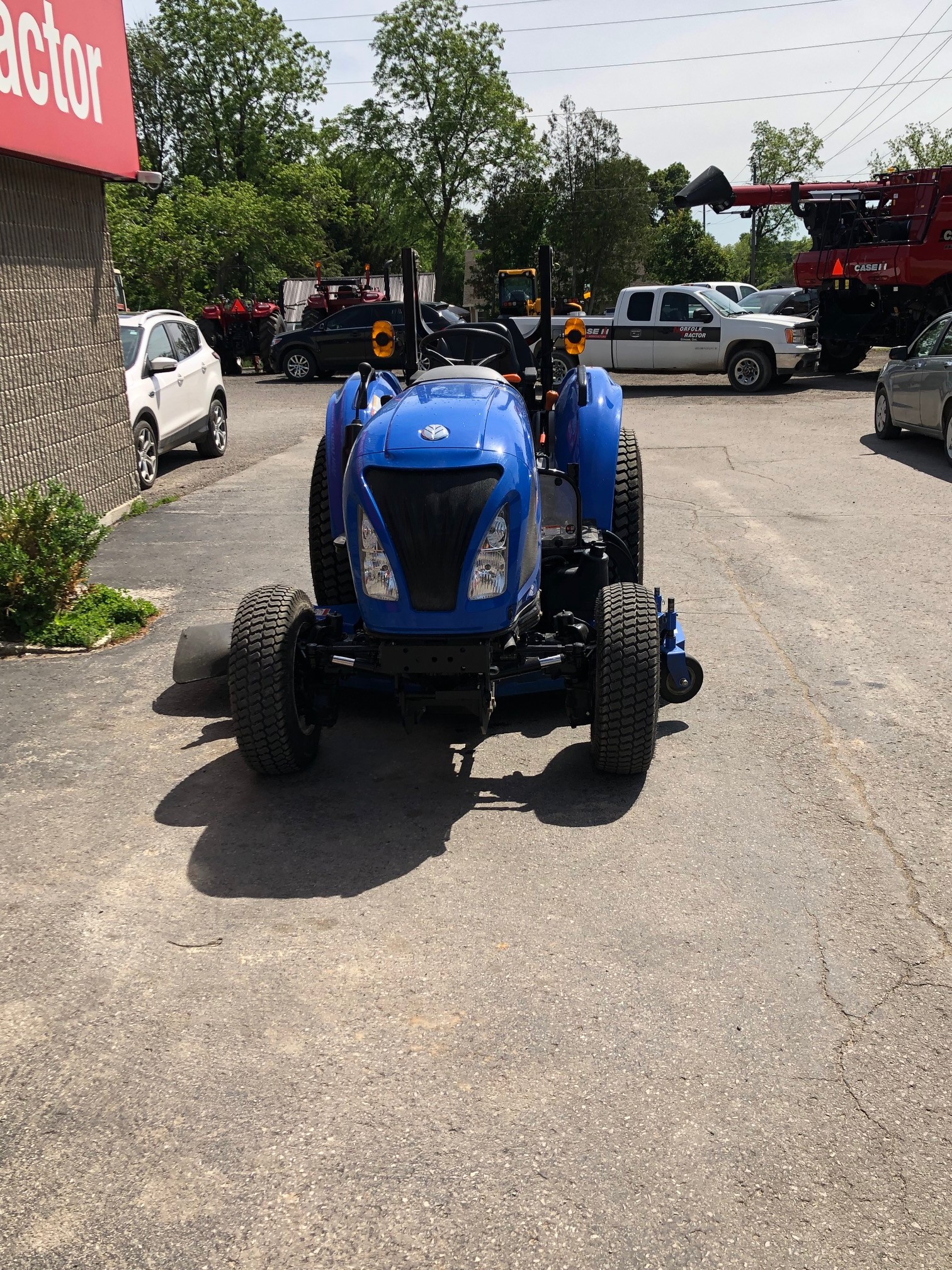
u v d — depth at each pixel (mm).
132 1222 2518
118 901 3844
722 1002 3236
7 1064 3035
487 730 5223
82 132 8836
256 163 56000
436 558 4133
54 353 8938
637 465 6398
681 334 20359
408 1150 2699
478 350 6324
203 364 13547
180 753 5113
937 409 12281
